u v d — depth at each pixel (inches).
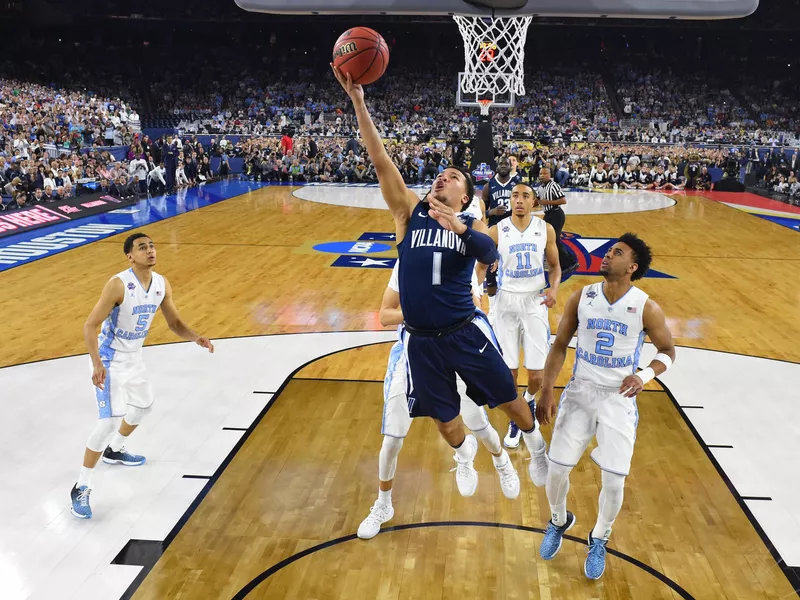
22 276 430.0
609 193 904.3
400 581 153.3
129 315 184.7
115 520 176.1
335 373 277.9
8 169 645.3
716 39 1459.2
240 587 150.9
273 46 1449.3
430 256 141.9
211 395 254.5
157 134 1103.6
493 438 162.9
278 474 199.8
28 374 273.7
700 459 210.1
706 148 1090.7
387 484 169.5
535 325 218.2
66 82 1295.5
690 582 153.9
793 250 534.3
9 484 193.3
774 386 267.3
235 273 443.8
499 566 158.9
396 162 965.2
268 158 999.6
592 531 157.3
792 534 172.6
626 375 147.9
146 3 1318.9
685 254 513.7
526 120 1266.0
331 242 549.3
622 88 1396.4
